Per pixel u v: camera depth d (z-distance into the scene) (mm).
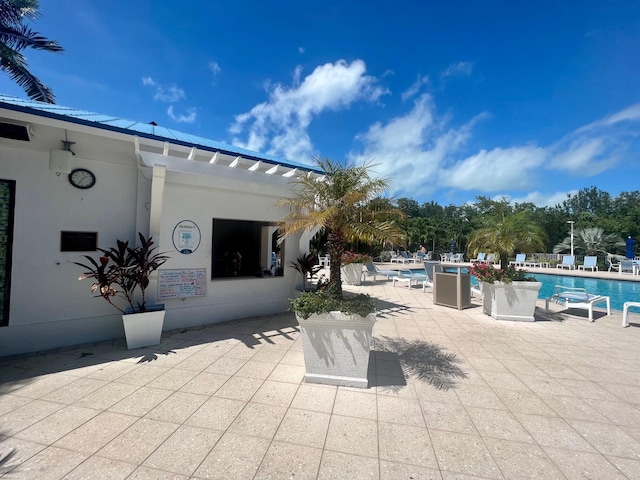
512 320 6805
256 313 6965
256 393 3318
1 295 4434
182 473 2094
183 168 5250
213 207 6258
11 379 3613
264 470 2139
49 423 2686
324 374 3564
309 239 7879
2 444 2375
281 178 6664
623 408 3088
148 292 5363
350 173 3906
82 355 4434
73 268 4926
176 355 4457
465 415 2924
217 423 2725
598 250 24016
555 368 4129
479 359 4449
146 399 3152
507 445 2469
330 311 3441
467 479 2082
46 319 4703
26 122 4004
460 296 7906
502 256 7492
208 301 6238
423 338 5465
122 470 2109
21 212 4543
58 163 4582
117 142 4988
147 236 5531
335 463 2225
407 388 3492
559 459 2299
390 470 2160
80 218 4973
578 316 7320
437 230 37500
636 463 2258
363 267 13523
